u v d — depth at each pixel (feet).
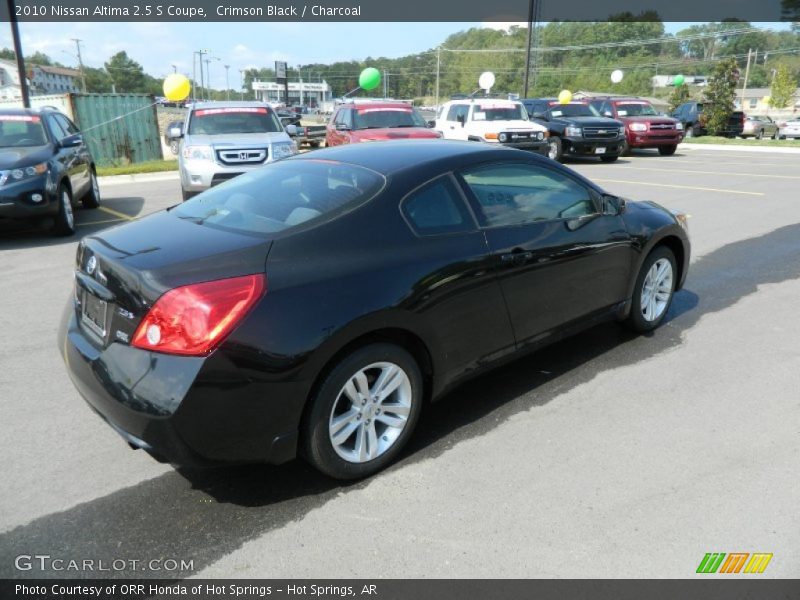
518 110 53.31
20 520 9.26
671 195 37.52
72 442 11.37
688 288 19.77
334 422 9.58
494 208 11.69
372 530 8.95
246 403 8.56
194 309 8.27
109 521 9.23
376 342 9.78
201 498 9.75
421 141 13.21
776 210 32.45
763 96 298.56
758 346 15.08
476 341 11.30
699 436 11.16
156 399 8.26
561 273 12.64
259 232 9.69
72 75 360.48
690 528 8.80
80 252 10.48
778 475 9.96
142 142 69.97
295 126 38.04
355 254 9.62
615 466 10.31
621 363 14.25
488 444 11.07
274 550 8.61
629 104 69.82
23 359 14.97
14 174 25.66
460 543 8.64
